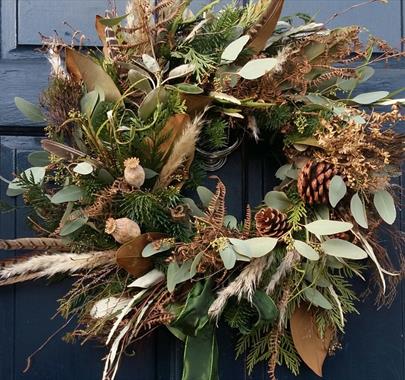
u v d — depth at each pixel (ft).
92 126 2.62
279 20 2.94
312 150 2.76
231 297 2.72
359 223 2.65
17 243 2.71
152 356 2.93
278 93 2.75
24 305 2.91
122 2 3.11
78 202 2.69
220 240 2.58
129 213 2.64
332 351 2.88
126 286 2.69
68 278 2.92
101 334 2.76
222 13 2.82
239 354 2.91
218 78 2.71
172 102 2.64
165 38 2.76
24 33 3.08
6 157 2.98
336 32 2.81
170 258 2.61
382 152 2.64
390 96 2.90
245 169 2.99
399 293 3.03
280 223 2.66
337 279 2.80
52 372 2.89
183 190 2.87
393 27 3.20
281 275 2.64
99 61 2.79
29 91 3.02
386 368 3.00
